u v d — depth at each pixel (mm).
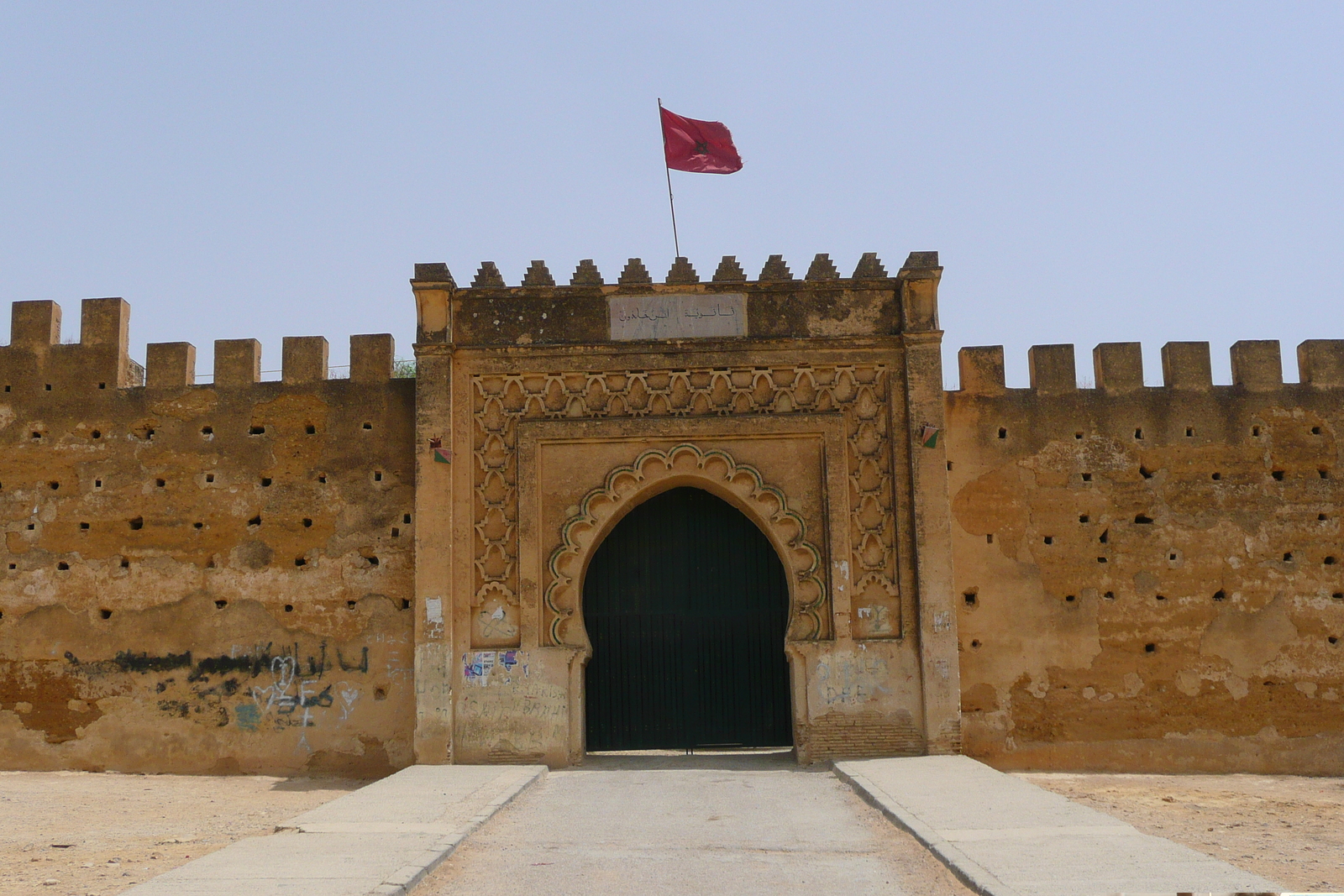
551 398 17562
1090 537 17922
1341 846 11188
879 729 16625
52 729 17766
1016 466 18078
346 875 9070
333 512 18016
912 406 17156
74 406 18516
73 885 9383
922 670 16594
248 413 18359
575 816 12633
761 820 12305
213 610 17906
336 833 11086
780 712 18078
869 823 11945
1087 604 17766
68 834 12344
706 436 17312
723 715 18094
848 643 16750
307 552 17953
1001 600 17750
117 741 17688
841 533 16984
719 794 14102
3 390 18625
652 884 9242
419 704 16656
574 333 17688
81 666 17875
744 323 17656
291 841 10688
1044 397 18266
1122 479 18078
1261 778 17047
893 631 16891
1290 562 17922
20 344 18734
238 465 18234
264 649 17766
